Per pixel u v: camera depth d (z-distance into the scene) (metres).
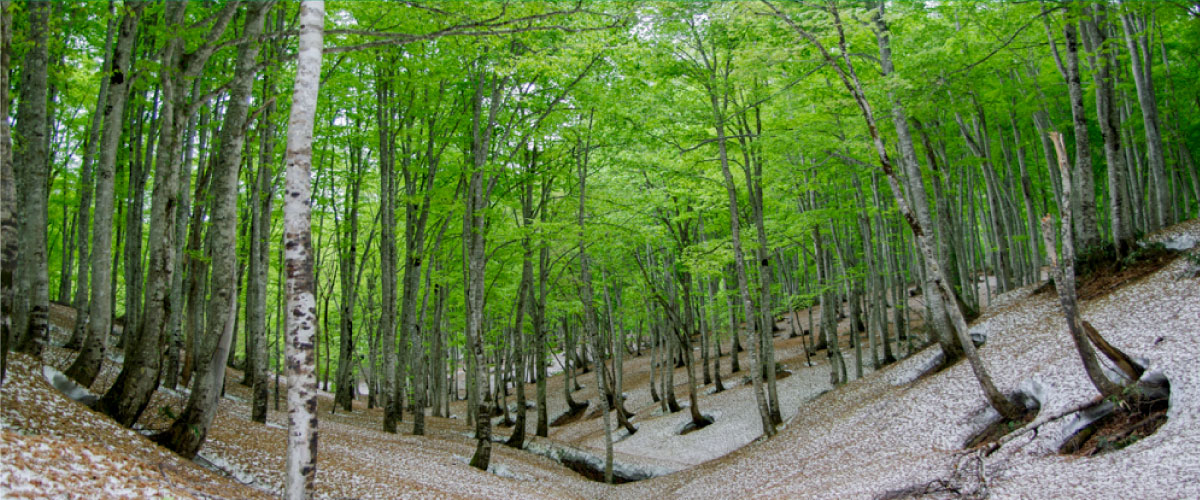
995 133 27.28
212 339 11.01
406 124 22.38
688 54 20.78
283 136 20.23
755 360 22.34
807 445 18.39
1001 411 13.96
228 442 12.52
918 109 19.38
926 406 16.64
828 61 15.16
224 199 11.01
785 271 37.19
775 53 16.70
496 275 27.25
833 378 26.66
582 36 14.91
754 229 26.00
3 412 8.74
